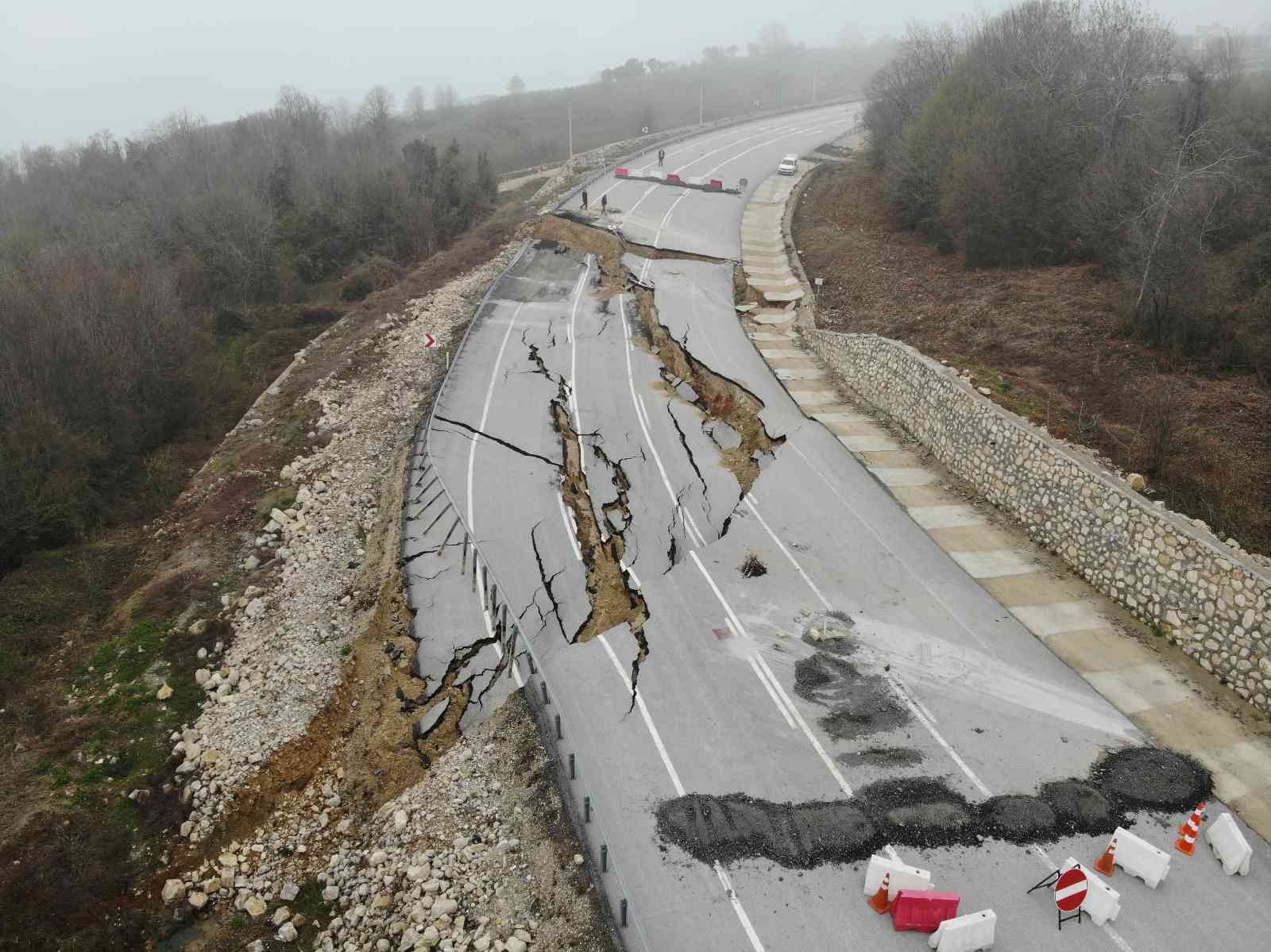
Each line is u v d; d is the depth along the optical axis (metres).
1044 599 18.27
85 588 20.92
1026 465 20.31
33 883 13.84
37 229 51.84
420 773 15.41
